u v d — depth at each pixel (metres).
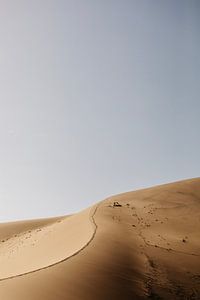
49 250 28.03
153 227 33.12
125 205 42.50
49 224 55.28
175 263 23.12
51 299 14.83
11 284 16.12
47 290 15.56
